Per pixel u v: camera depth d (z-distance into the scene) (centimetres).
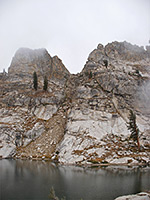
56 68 12788
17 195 3222
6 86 10231
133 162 5616
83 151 6378
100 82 9975
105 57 11862
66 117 8725
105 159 5888
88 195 3192
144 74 10775
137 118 8294
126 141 6975
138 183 3744
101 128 7606
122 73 10381
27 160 6359
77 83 10962
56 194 3250
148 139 7094
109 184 3741
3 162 5972
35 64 12225
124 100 9088
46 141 7494
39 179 4134
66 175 4459
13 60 12519
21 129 7862
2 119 8156
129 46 13012
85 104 8825
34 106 9138
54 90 10575
